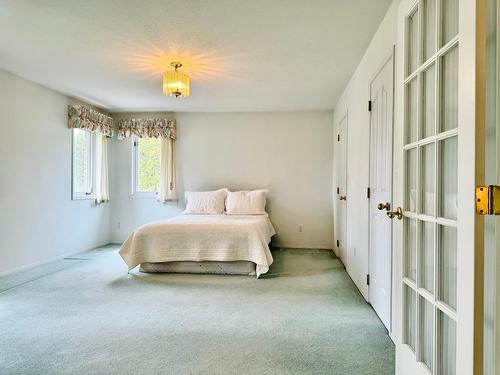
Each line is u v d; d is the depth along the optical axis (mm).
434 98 1303
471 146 948
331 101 4504
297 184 5082
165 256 3449
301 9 2160
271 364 1730
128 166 5348
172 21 2328
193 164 5281
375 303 2434
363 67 2893
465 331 979
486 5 966
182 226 3498
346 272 3596
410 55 1503
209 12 2203
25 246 3648
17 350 1872
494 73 975
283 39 2605
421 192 1375
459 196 1013
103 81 3697
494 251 979
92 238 4898
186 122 5285
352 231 3312
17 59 3053
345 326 2201
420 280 1356
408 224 1495
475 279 934
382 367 1701
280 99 4418
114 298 2740
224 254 3391
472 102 946
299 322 2270
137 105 4848
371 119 2582
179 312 2443
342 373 1647
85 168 4832
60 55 2947
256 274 3418
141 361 1758
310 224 5051
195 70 3312
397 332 1549
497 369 878
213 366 1710
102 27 2422
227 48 2779
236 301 2682
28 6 2131
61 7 2146
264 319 2318
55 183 4109
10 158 3436
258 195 4820
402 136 1524
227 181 5223
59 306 2553
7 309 2488
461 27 1007
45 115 3928
